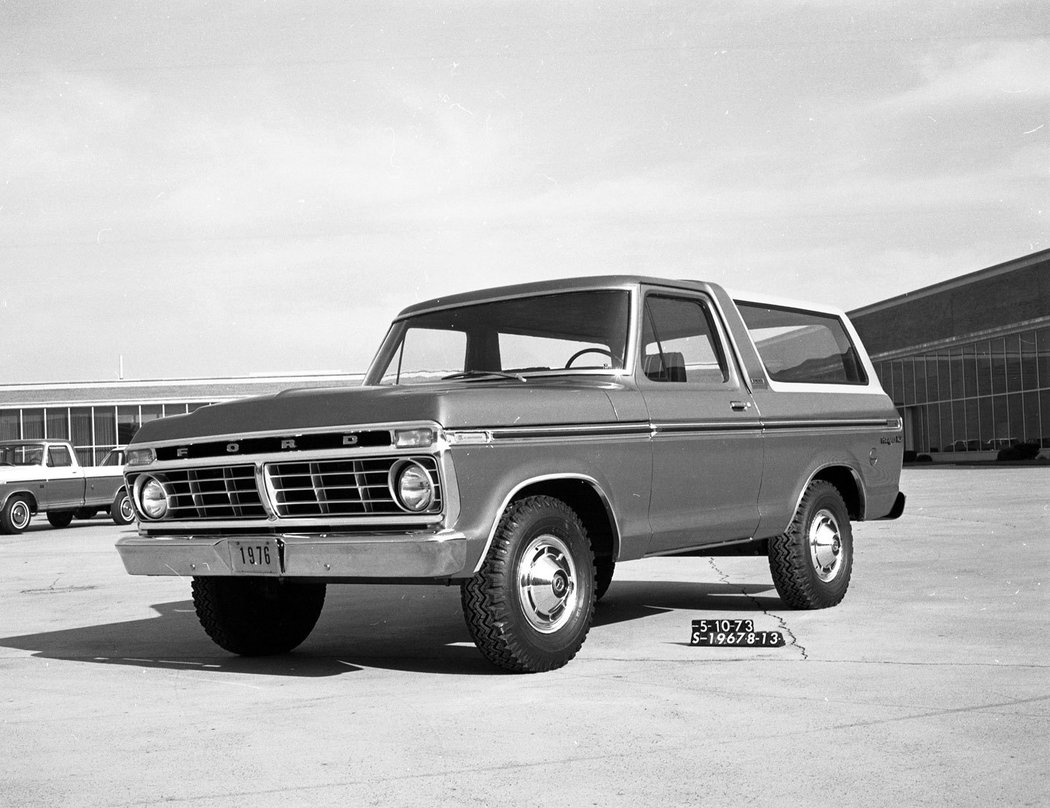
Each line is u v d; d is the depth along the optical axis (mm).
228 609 6023
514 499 5309
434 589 9125
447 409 4973
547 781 3516
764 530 6758
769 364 6996
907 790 3354
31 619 8164
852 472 7512
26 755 4031
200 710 4715
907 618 6688
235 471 5469
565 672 5289
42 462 21812
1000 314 42188
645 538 5891
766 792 3354
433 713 4496
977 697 4555
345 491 5203
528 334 6270
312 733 4223
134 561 5758
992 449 43125
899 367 49906
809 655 5555
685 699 4625
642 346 6102
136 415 44469
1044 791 3334
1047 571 8914
